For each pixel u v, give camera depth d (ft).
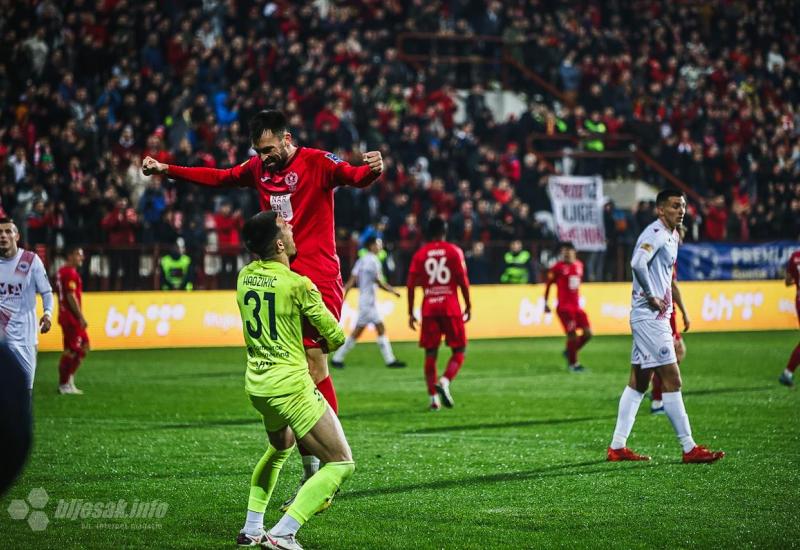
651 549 35.83
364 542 36.91
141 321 121.39
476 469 50.21
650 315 52.01
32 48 134.82
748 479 47.57
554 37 181.98
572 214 144.56
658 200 52.95
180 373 95.76
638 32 188.14
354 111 149.48
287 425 36.11
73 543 36.76
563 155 168.55
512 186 154.20
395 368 101.86
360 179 40.09
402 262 135.44
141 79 139.13
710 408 72.02
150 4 148.05
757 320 148.77
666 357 51.80
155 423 65.41
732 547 36.14
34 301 56.34
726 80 181.68
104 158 129.70
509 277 141.90
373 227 131.75
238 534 37.52
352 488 45.88
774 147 174.40
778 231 158.92
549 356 112.78
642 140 173.37
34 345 56.49
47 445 56.90
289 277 35.47
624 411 52.54
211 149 134.51
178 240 125.90
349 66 157.48
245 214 135.23
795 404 74.18
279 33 157.58
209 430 62.49
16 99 133.28
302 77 148.66
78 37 140.46
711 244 150.61
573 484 46.60
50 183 123.34
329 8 171.22
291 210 41.09
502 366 102.63
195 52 145.38
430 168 151.02
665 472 49.29
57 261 118.01
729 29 193.88
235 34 157.28
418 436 60.54
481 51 182.91
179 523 39.73
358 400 77.77
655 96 178.40
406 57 175.52
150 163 42.45
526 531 38.32
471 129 160.97
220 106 144.66
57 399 77.36
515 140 164.96
